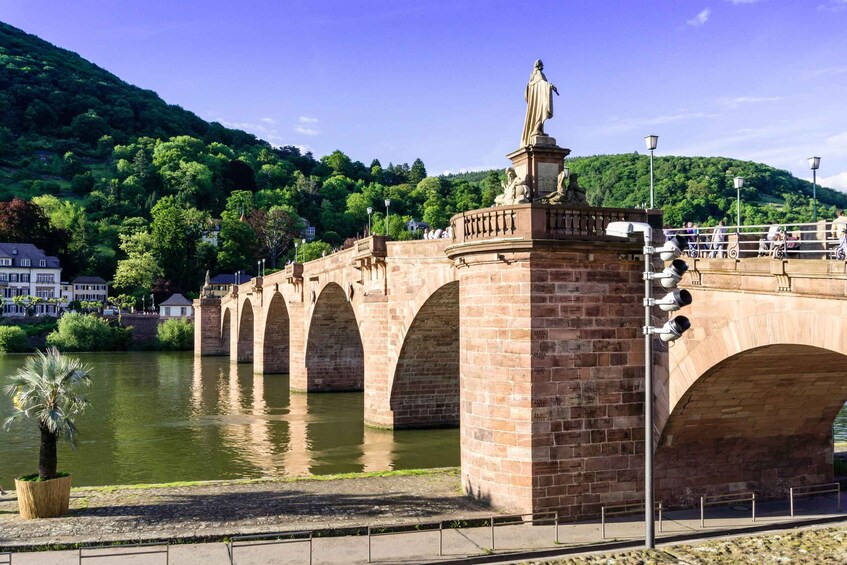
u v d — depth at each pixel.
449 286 44.94
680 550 24.12
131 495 31.86
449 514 27.84
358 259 54.66
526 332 27.86
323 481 34.25
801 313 22.67
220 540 25.56
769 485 31.20
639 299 29.08
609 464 28.55
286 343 100.00
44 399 29.23
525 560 23.42
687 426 28.92
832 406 30.34
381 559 23.44
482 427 29.12
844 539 25.09
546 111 30.22
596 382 28.50
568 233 28.16
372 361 54.31
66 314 152.50
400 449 47.16
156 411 66.25
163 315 159.62
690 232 33.53
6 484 39.81
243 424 58.59
